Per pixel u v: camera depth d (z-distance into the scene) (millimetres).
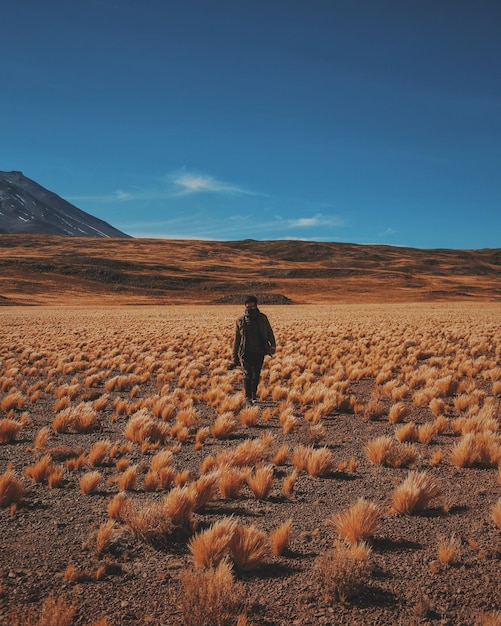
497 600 2949
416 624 2740
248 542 3406
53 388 11648
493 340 19875
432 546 3672
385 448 5855
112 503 4234
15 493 4574
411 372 12680
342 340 22125
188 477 5266
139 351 19938
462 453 5664
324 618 2799
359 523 3686
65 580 3205
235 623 2730
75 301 119375
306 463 5609
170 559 3520
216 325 35062
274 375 12758
